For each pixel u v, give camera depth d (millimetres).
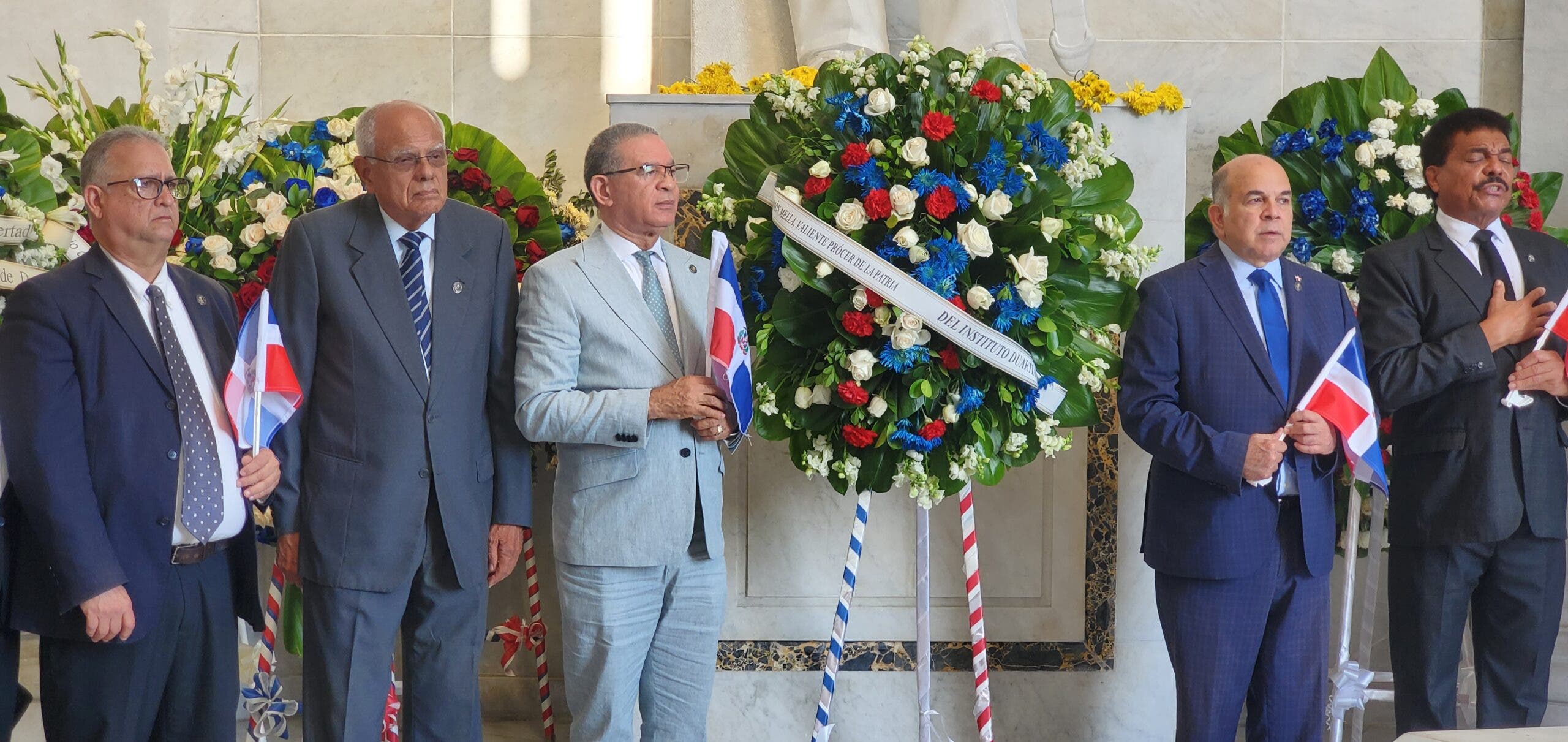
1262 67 5121
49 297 2662
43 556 2641
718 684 4004
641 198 3096
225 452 2807
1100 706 4020
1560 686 3986
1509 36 5078
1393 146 4043
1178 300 3164
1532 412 3365
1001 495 4004
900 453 3229
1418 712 3459
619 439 2971
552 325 3055
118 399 2668
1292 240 4008
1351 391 3023
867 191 3123
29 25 4691
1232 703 3121
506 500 3152
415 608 3045
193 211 3930
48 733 2699
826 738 3404
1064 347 3211
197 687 2795
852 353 3131
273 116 4203
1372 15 5102
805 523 3992
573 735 3143
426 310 3045
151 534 2678
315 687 2955
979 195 3125
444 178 3031
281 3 5207
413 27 5215
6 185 3588
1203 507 3092
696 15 4777
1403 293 3449
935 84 3270
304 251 3012
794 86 3369
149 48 3988
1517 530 3357
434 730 3037
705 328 3182
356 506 2934
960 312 3064
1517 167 3906
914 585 3998
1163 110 3959
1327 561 3111
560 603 3146
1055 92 3393
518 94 5238
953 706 3994
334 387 2971
